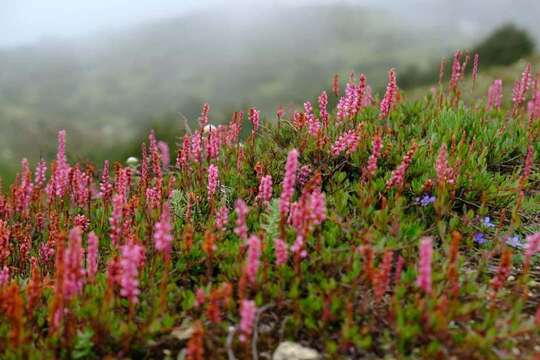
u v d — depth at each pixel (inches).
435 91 52.6
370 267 29.4
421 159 39.8
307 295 32.2
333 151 39.5
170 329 30.7
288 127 45.6
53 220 38.3
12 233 38.7
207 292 31.3
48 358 29.0
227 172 41.8
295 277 31.7
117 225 32.3
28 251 37.3
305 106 42.8
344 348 29.0
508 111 49.6
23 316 31.2
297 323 30.2
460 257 33.0
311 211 30.3
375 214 35.6
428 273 26.9
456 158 38.9
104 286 32.9
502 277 29.2
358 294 31.4
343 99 42.8
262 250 32.3
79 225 38.0
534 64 153.6
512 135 44.8
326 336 29.9
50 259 36.5
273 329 30.9
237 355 29.7
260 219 35.9
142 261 31.8
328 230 35.7
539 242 30.8
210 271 31.4
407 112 48.0
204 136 43.8
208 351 29.8
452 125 44.5
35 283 30.0
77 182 41.4
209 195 38.0
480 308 30.7
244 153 43.5
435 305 29.8
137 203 37.4
